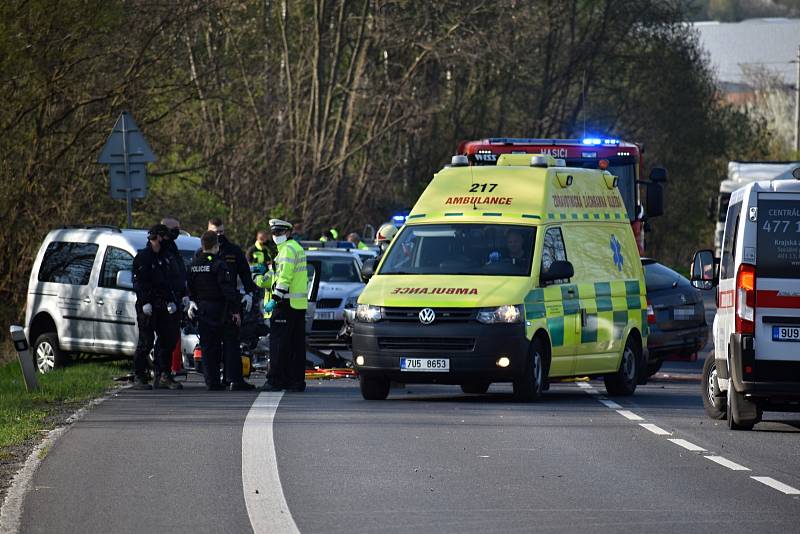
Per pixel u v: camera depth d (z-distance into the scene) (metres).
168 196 114.44
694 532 31.00
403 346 59.00
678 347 78.88
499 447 44.84
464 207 64.19
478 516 32.81
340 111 161.88
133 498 35.03
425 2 162.12
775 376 49.12
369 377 60.72
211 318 65.31
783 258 49.28
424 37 162.62
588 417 54.38
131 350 74.19
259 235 100.75
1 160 94.81
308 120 161.00
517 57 176.25
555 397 64.69
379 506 34.09
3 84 89.88
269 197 141.62
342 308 94.31
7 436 46.25
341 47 164.12
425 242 63.19
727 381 52.22
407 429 49.22
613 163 91.94
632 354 68.69
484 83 188.75
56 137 99.00
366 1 163.88
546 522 32.12
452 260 62.12
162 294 65.44
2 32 86.81
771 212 49.44
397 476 38.72
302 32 164.62
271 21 154.12
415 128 164.00
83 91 98.12
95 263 76.75
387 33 159.75
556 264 61.03
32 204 96.88
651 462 41.97
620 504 34.59
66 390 62.66
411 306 59.12
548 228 63.19
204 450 43.44
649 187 92.88
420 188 181.00
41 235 97.31
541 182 64.50
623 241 70.69
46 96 93.81
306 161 152.25
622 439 47.47
